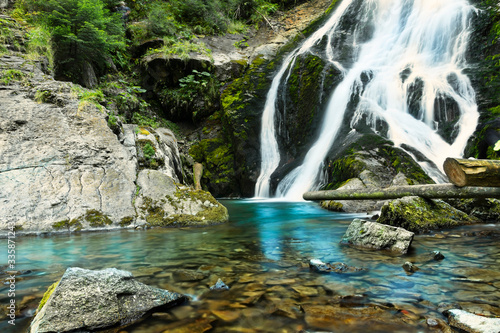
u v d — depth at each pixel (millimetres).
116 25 10781
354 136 8656
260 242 3477
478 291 1986
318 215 5793
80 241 3521
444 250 3027
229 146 12289
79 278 1674
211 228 4414
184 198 4969
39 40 7973
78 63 9523
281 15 18016
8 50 7309
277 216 5727
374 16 13383
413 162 6895
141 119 11359
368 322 1591
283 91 12133
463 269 2434
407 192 4363
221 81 13711
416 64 10719
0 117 5027
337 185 7371
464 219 4430
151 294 1770
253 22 17609
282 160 11398
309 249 3148
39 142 4953
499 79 8234
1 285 2125
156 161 6535
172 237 3752
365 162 7070
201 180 11562
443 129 8508
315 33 14906
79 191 4523
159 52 13148
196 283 2158
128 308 1641
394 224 4008
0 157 4496
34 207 4117
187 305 1800
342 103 10312
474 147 7434
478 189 3611
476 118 7922
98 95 6957
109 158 5207
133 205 4637
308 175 9312
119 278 1762
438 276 2275
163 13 14508
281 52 14797
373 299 1870
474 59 9367
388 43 12211
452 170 3053
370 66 11617
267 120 12180
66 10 8828
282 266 2549
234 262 2674
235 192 11703
